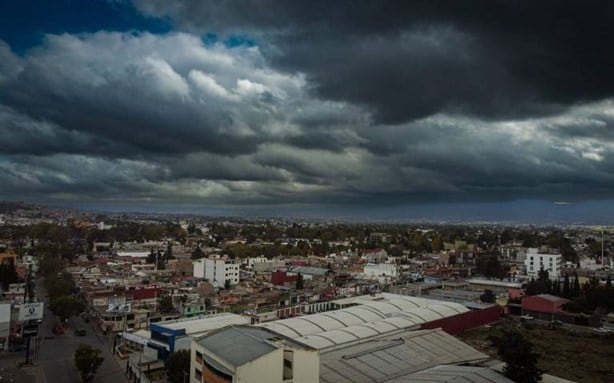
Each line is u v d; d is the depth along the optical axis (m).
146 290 116.56
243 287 139.62
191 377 54.41
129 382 66.38
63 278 133.00
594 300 111.56
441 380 50.16
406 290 133.88
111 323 95.75
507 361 55.75
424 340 70.06
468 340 85.50
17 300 112.81
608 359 74.25
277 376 46.78
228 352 48.12
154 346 78.31
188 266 175.00
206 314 102.69
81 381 66.12
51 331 95.50
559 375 66.56
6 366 72.25
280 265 183.12
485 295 120.44
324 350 64.56
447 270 178.50
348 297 120.88
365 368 57.97
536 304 107.06
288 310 108.38
